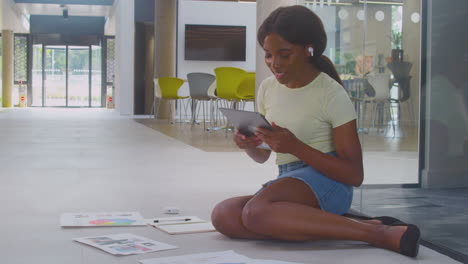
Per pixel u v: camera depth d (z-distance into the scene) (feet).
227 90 28.73
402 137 7.83
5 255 6.00
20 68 71.41
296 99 6.50
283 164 6.73
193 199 9.73
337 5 8.57
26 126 30.58
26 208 8.75
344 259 5.89
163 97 35.86
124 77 48.80
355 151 6.20
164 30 42.52
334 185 6.30
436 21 7.84
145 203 9.30
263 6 18.90
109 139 22.58
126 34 48.57
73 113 51.44
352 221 6.15
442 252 6.19
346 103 6.25
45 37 71.31
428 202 7.52
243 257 5.66
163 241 6.63
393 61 7.97
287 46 6.04
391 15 7.97
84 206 8.98
